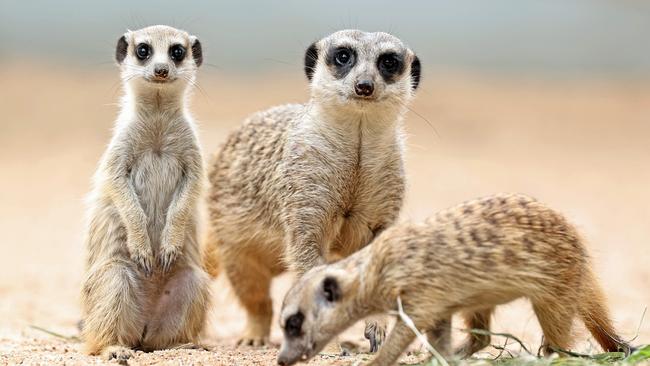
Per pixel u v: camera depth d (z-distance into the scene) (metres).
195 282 10.51
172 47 11.02
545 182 25.52
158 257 10.64
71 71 41.53
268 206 10.92
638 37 53.19
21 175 26.97
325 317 8.29
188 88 11.09
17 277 16.48
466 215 8.43
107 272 10.27
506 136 32.50
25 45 46.25
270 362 9.12
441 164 27.91
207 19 52.41
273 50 48.16
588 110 37.28
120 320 10.22
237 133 11.77
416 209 21.30
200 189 10.84
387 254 8.20
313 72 10.88
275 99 35.94
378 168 10.37
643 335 11.27
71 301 14.64
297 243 10.34
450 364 8.27
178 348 10.23
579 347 9.91
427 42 52.09
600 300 9.14
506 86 41.72
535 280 8.41
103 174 10.58
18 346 10.66
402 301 8.16
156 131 10.77
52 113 33.94
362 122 10.19
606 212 21.72
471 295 8.26
